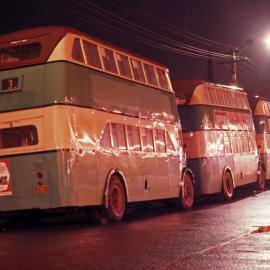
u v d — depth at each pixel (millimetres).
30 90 13938
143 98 17984
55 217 17859
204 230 12922
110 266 8664
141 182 17250
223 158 24578
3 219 16453
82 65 14555
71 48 14172
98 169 14797
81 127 14195
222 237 11586
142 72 18234
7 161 14039
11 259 9539
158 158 18641
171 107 20266
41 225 16297
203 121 23047
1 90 14203
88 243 11172
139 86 17797
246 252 9695
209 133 23422
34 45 14219
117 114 16094
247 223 14070
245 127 28203
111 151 15523
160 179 18672
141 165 17328
